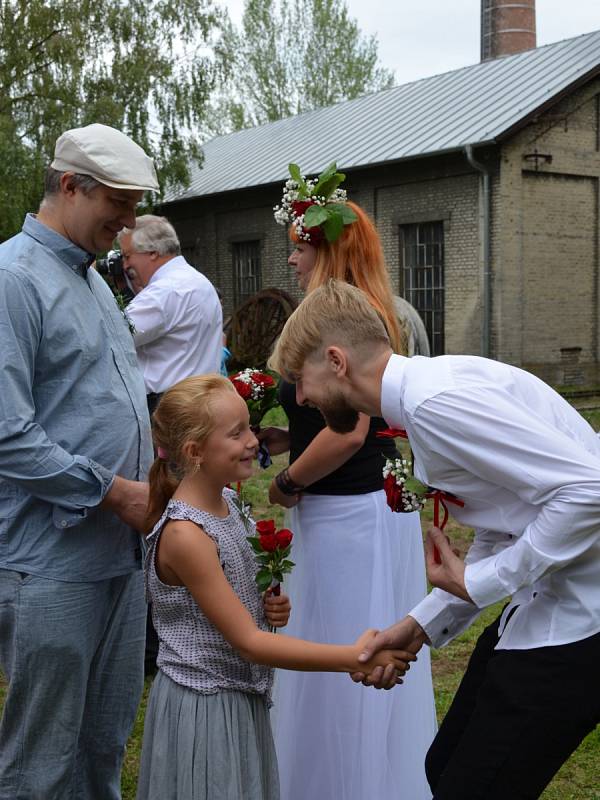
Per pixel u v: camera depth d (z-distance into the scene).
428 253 16.97
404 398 1.99
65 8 19.83
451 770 2.08
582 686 1.99
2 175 18.41
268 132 24.05
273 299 16.53
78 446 2.44
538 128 15.69
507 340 15.69
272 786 2.38
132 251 4.09
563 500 1.86
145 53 20.89
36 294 2.36
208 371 4.15
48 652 2.45
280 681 2.87
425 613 2.31
